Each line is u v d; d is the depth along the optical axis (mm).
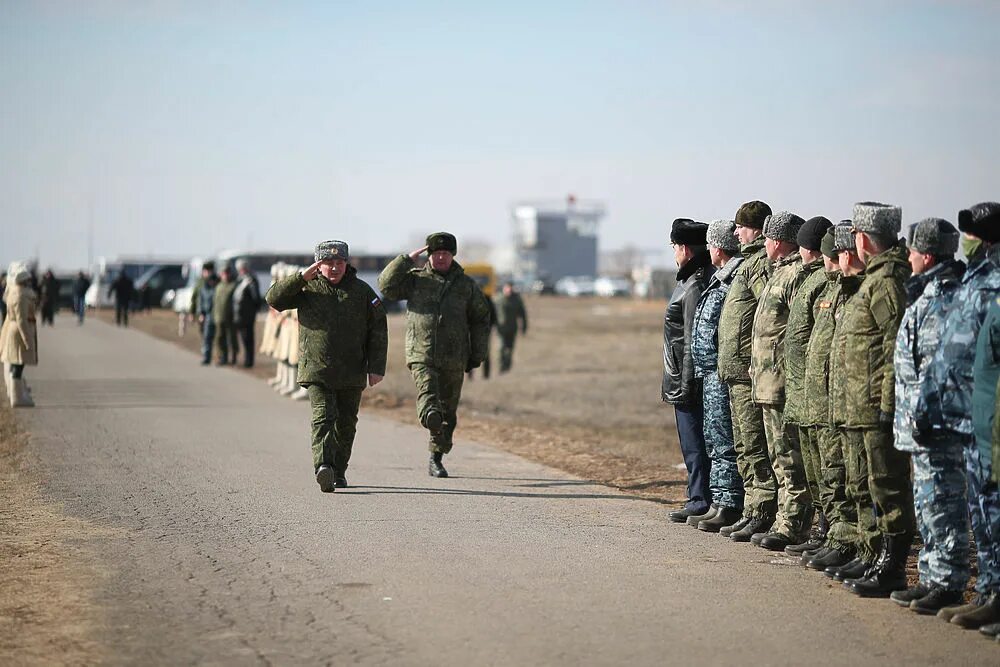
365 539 25797
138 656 17531
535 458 40938
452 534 26391
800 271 24203
